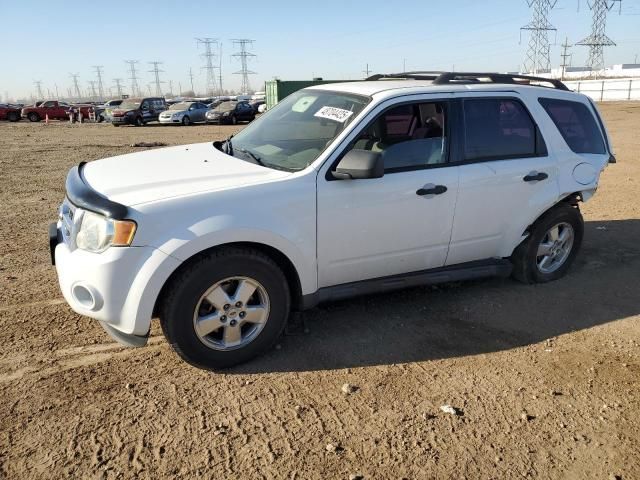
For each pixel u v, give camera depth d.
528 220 4.64
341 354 3.76
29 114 39.00
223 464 2.69
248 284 3.47
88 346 3.78
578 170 4.87
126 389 3.29
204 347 3.41
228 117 32.34
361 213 3.77
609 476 2.68
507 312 4.47
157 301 3.34
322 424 3.01
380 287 4.07
